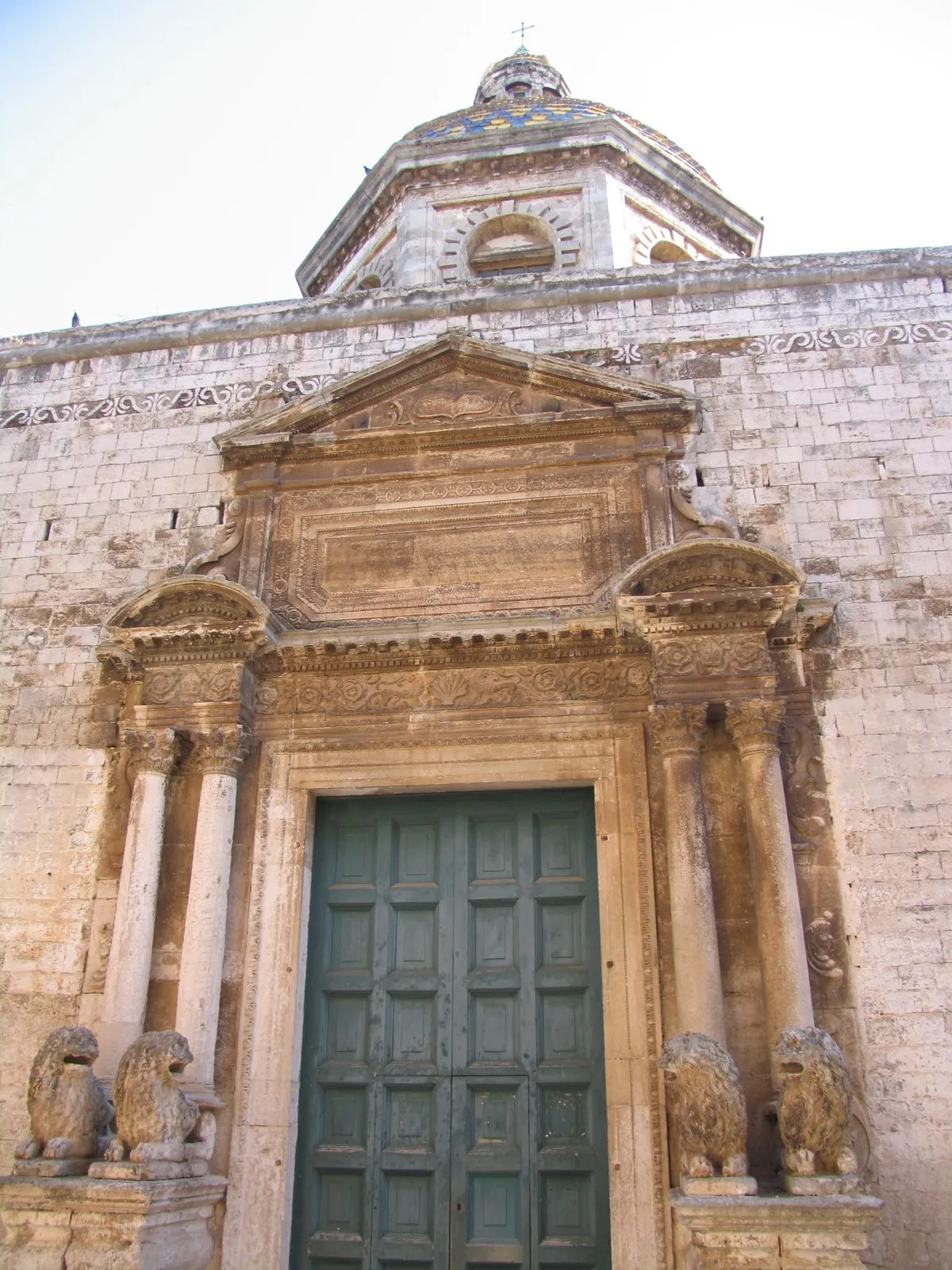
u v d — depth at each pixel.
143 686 10.85
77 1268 8.03
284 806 10.66
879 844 9.76
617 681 10.59
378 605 11.37
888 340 12.07
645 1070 9.20
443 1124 9.63
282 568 11.77
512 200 18.03
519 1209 9.30
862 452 11.50
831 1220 7.38
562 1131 9.49
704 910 9.23
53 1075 8.86
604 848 10.04
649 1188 8.84
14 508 12.93
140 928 9.95
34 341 13.98
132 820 10.32
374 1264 9.29
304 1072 9.95
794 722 10.27
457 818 10.77
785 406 11.84
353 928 10.55
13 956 10.56
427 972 10.22
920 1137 8.76
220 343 13.58
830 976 9.34
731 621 10.15
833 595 10.80
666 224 18.70
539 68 23.64
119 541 12.45
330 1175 9.68
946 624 10.55
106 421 13.28
